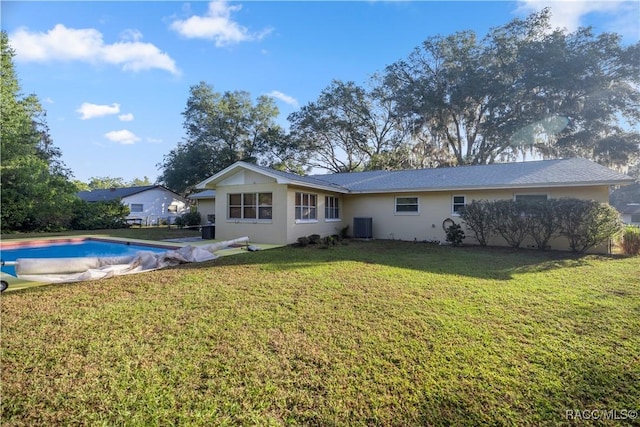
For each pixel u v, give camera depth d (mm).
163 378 2564
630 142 19203
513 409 2186
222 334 3402
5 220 16250
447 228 12156
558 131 20578
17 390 2410
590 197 10156
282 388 2439
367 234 13586
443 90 23953
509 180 11211
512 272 6531
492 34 22938
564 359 2830
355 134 28859
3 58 17594
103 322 3740
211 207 20969
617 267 7098
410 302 4488
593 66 19078
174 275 6270
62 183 19000
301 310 4168
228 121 30469
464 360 2824
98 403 2260
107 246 12523
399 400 2287
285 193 11203
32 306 4320
